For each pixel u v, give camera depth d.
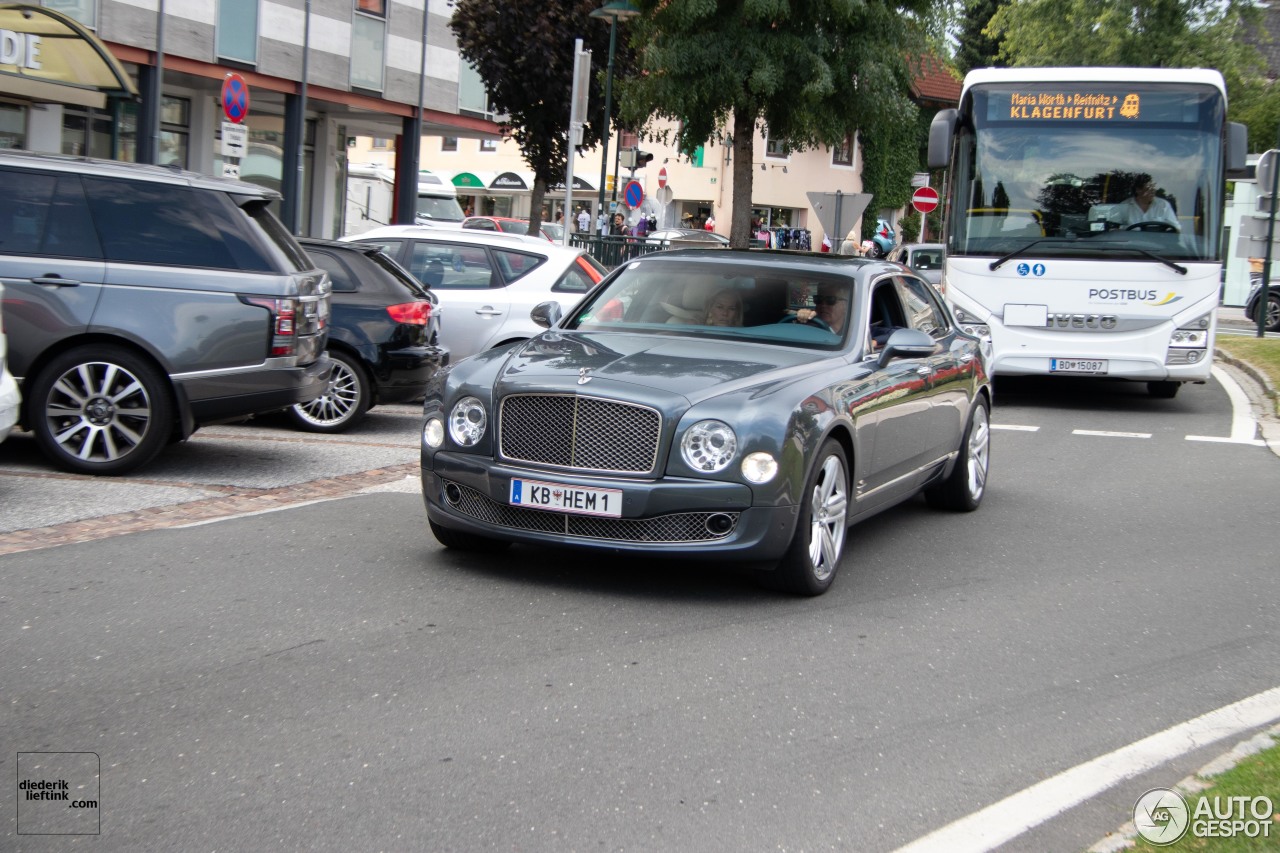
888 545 8.54
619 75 34.44
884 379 7.83
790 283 8.20
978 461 9.99
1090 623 6.83
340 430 12.06
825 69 29.03
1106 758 4.82
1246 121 44.25
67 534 7.56
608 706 5.21
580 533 6.77
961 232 16.25
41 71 20.03
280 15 27.75
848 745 4.91
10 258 9.04
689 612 6.63
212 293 9.20
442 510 7.12
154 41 24.92
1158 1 42.22
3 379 8.27
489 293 14.27
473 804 4.25
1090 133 15.97
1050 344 16.00
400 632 6.05
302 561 7.23
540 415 6.80
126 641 5.73
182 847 3.86
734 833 4.11
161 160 28.73
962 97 16.47
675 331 7.93
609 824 4.14
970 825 4.20
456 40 33.72
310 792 4.29
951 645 6.30
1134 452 13.23
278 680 5.34
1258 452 13.43
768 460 6.59
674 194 59.47
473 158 67.00
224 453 10.55
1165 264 15.70
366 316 11.96
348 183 38.12
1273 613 7.16
